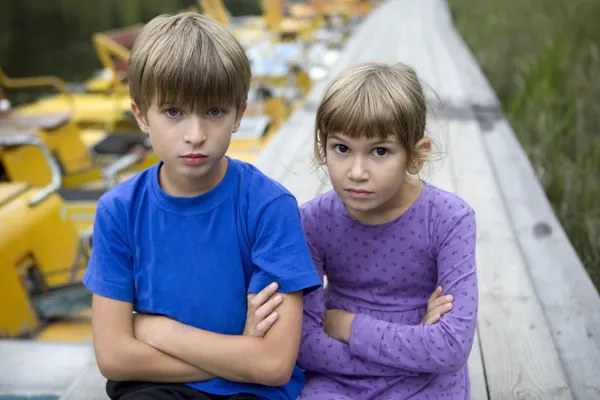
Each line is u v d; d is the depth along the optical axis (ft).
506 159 12.84
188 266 4.68
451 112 16.28
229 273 4.70
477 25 36.40
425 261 5.07
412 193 5.06
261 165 12.03
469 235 4.91
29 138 12.16
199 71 4.22
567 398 5.88
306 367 5.18
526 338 6.78
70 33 45.60
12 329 10.32
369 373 5.04
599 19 20.56
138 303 4.84
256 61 26.43
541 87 16.97
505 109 20.45
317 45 35.27
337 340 5.08
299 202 10.26
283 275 4.62
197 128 4.31
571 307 7.38
